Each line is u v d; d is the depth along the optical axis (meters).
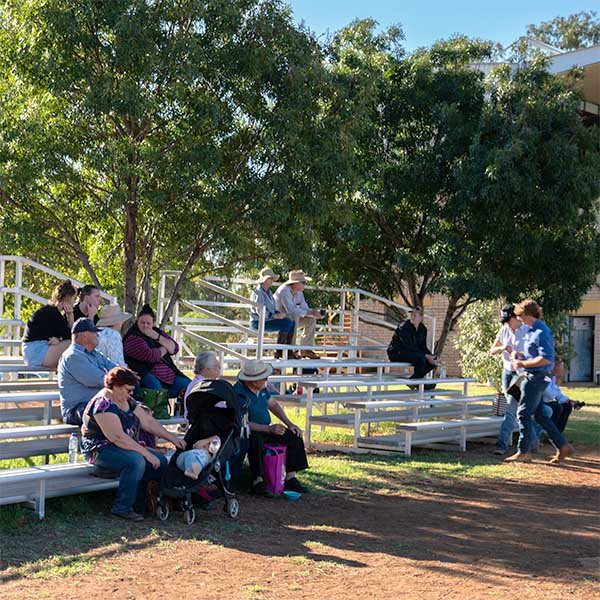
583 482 11.48
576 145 17.66
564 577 6.91
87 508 8.41
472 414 16.59
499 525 8.75
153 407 10.13
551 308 18.56
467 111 19.12
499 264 18.36
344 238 18.75
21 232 13.91
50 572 6.41
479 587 6.54
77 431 8.68
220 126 13.60
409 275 19.55
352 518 8.78
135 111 12.41
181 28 13.35
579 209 19.61
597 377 30.95
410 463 12.37
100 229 15.29
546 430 13.12
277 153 13.58
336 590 6.30
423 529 8.41
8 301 19.42
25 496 8.09
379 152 19.14
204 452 8.25
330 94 14.41
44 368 10.34
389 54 19.27
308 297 19.70
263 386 10.13
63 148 12.78
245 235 14.31
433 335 18.44
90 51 13.00
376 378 16.06
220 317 14.52
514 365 13.02
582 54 23.72
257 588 6.25
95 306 10.70
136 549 7.18
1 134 12.79
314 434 14.54
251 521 8.41
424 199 18.73
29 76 13.07
